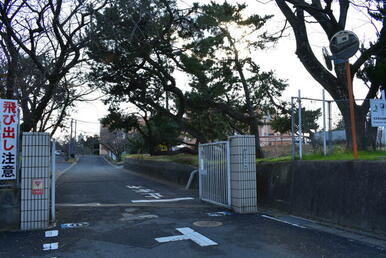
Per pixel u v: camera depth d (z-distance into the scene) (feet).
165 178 63.36
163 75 55.57
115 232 21.35
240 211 27.58
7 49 33.73
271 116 79.61
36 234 20.98
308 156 27.89
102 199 37.14
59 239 19.76
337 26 34.73
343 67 34.22
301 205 25.94
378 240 19.01
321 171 24.41
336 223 22.49
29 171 22.56
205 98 57.31
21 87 34.63
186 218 25.68
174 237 20.01
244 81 60.44
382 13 33.37
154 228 22.39
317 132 27.99
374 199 20.13
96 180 63.62
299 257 16.25
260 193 31.37
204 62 56.03
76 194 41.52
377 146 27.53
